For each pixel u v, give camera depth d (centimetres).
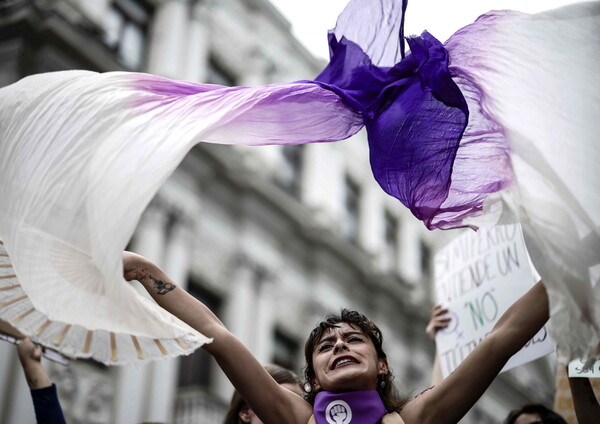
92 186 217
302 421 244
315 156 1580
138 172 216
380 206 1762
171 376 1130
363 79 262
